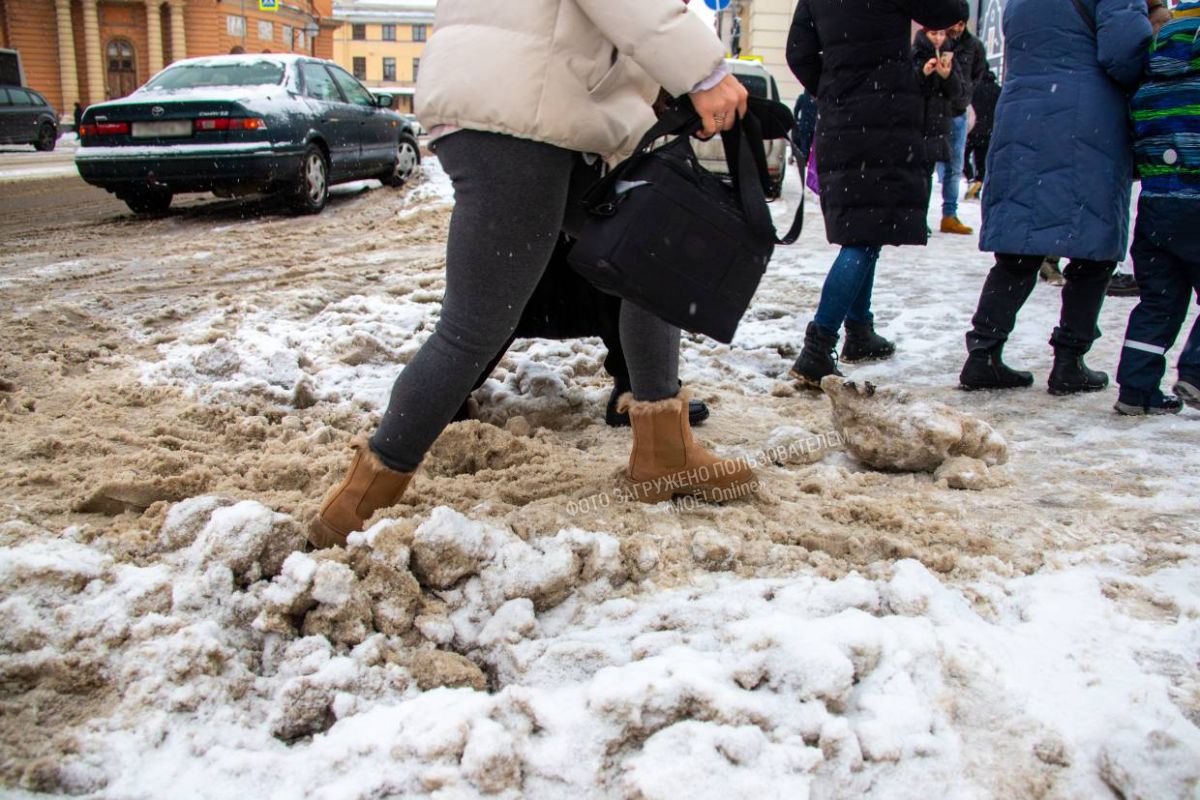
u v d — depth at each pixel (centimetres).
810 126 550
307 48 6300
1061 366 413
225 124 1002
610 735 169
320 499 266
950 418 316
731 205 224
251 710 182
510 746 162
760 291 658
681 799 156
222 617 201
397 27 8650
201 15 5400
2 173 1756
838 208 414
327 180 1133
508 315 230
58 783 158
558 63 213
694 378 438
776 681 182
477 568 217
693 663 184
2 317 506
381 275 680
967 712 183
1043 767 171
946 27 407
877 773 167
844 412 325
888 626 201
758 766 163
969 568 236
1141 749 165
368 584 207
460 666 193
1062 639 207
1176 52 354
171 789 159
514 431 345
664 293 220
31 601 194
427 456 304
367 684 186
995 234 403
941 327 545
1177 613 218
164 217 1084
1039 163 390
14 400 365
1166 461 324
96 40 5350
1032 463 326
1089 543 257
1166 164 356
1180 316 375
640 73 231
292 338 477
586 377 437
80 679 179
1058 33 389
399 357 452
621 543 232
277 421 368
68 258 762
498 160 218
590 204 223
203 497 235
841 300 410
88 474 285
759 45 2538
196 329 503
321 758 166
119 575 206
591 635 205
